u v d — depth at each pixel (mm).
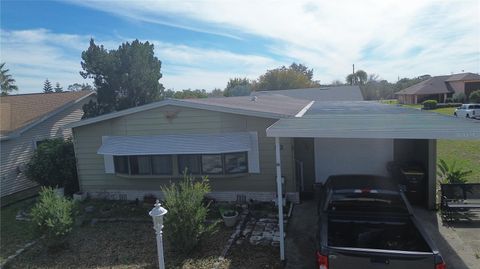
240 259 8195
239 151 11578
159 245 6785
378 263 5508
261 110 11820
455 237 8914
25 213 12508
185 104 12188
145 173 12789
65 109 20453
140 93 26000
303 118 10031
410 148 12727
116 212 11945
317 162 13391
